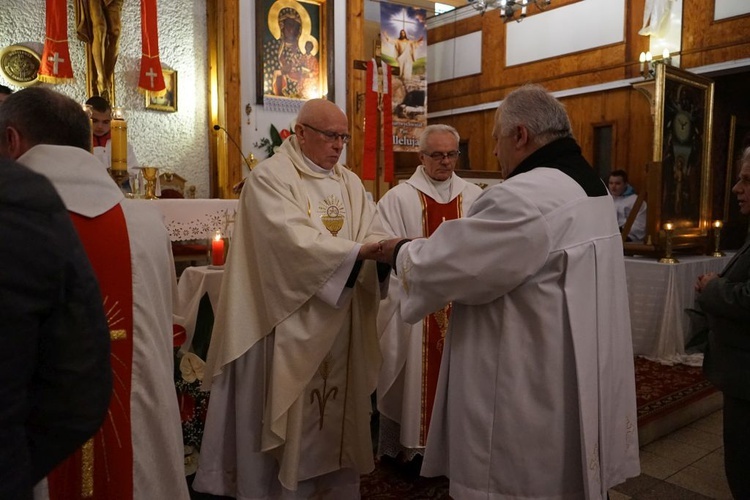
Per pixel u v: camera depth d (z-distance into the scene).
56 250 0.84
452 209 3.05
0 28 5.19
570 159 1.67
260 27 6.03
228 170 5.89
